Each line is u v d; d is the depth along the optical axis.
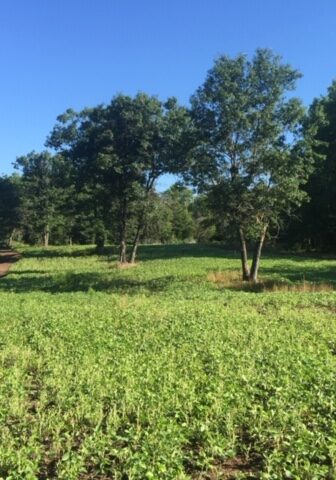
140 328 13.92
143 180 39.16
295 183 24.55
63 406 8.00
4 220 91.19
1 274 40.72
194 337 12.55
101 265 41.97
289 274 30.92
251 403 8.05
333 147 51.00
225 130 24.83
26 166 85.38
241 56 25.00
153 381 8.84
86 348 11.66
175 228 89.31
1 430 7.08
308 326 14.17
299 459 6.23
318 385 8.59
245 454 6.80
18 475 5.78
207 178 25.73
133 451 6.52
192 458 6.51
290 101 24.98
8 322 15.48
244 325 14.15
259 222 25.64
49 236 96.44
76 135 38.44
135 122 36.66
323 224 54.69
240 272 30.66
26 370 10.48
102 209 43.78
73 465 6.05
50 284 29.61
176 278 28.91
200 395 8.19
